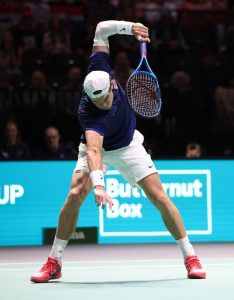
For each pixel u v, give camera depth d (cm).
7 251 1180
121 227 1262
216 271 888
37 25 1941
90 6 1900
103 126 774
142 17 1912
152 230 1268
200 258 1047
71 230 812
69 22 1981
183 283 780
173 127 1670
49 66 1783
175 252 1134
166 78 1805
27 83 1750
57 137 1409
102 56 812
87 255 1107
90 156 755
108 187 1252
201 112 1716
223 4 2219
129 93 797
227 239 1283
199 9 2175
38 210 1252
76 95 1645
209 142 1686
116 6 1975
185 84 1725
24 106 1631
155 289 737
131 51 1784
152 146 1491
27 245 1249
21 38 1877
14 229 1245
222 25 2014
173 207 809
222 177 1280
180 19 2083
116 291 726
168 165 1259
